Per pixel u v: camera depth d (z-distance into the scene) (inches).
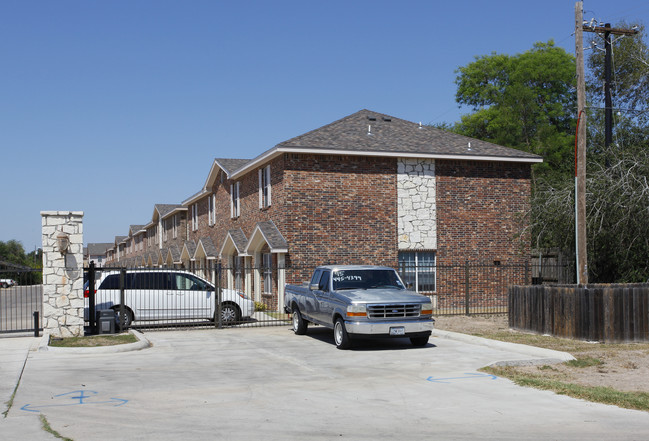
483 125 1891.0
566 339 606.2
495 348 567.2
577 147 671.8
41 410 338.0
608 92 862.5
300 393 380.8
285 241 912.9
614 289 587.8
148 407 344.2
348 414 326.6
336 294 579.5
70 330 643.5
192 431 293.0
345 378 430.6
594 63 1460.4
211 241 1427.2
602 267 808.3
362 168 954.7
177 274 787.4
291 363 498.0
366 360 508.1
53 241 644.7
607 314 583.8
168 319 773.3
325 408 340.5
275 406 345.7
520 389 389.7
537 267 1019.3
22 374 450.9
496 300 1011.9
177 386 405.1
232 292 796.0
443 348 569.9
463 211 1007.0
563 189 851.4
